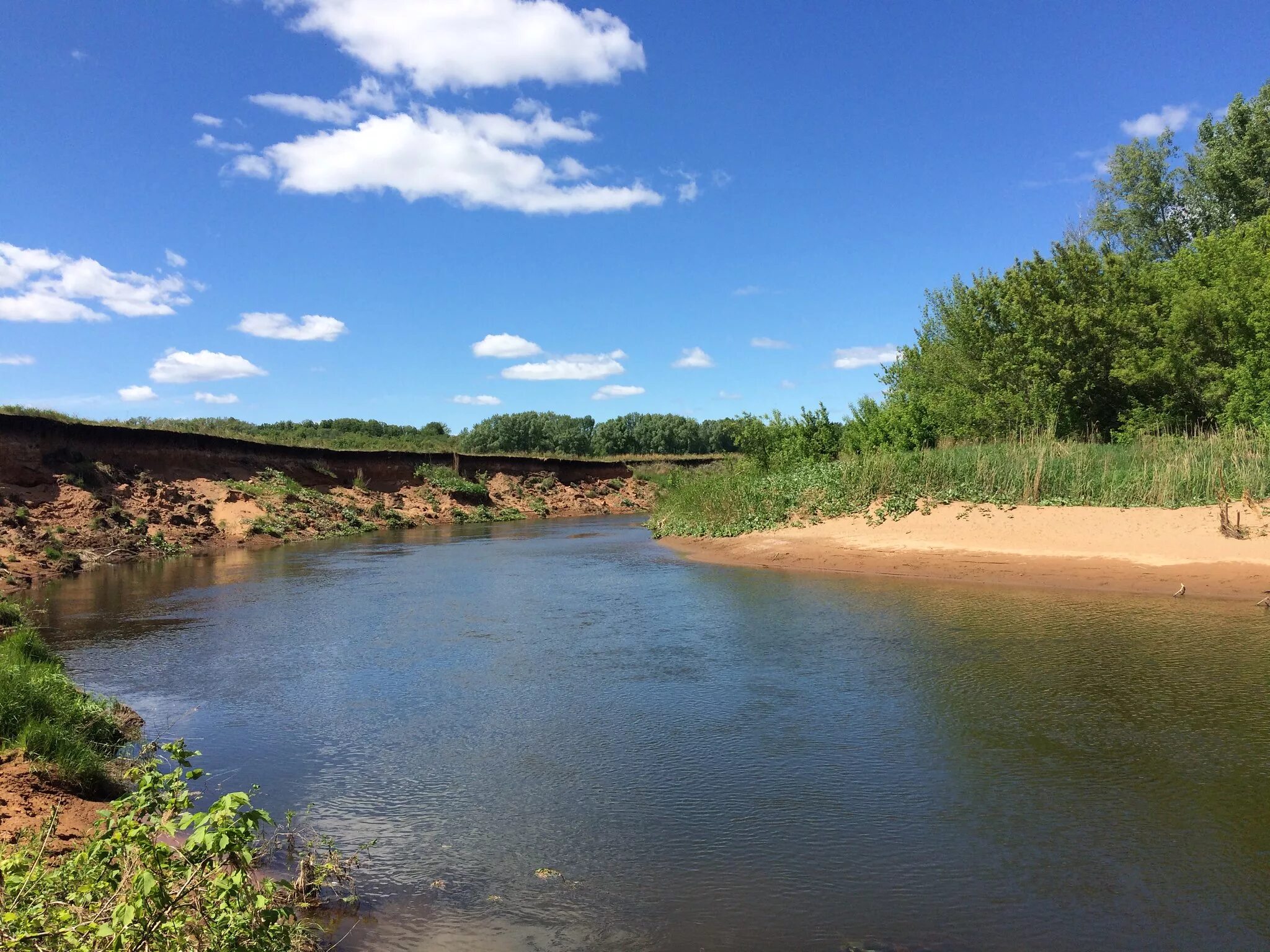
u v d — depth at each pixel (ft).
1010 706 26.73
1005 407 94.32
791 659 33.73
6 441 77.71
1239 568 46.47
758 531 73.56
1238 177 121.60
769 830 18.81
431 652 36.91
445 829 19.26
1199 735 23.67
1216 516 54.24
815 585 51.70
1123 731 24.17
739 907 15.64
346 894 16.30
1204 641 34.12
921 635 36.96
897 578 52.65
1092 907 15.33
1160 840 17.78
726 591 51.21
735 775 22.06
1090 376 92.07
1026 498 64.13
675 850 18.01
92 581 61.00
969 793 20.45
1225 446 63.52
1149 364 86.84
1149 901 15.48
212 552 81.82
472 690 30.71
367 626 42.93
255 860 17.39
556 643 38.22
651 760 23.25
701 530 80.74
